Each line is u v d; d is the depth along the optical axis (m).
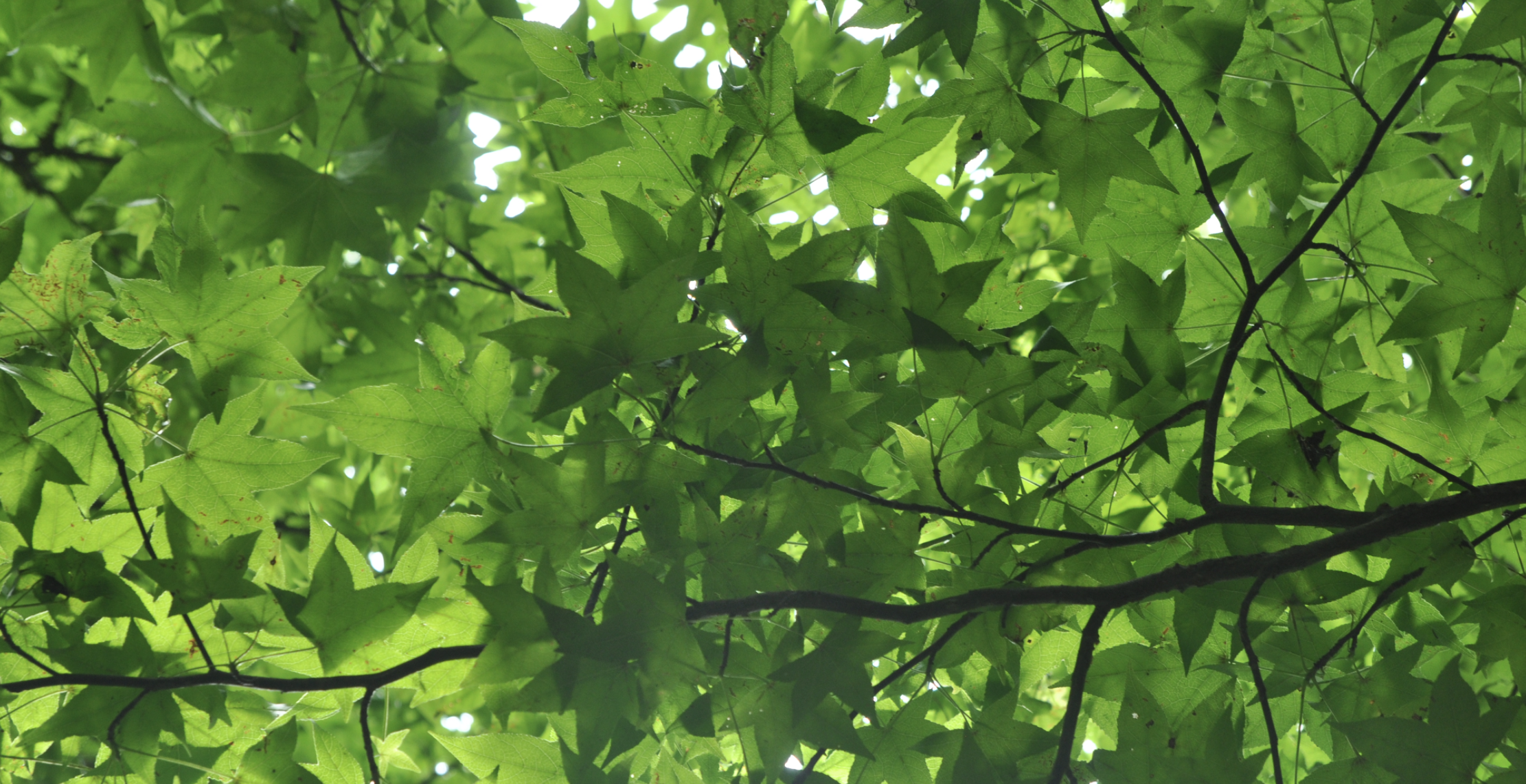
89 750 1.97
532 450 1.84
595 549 1.93
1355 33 2.00
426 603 1.83
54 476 1.84
